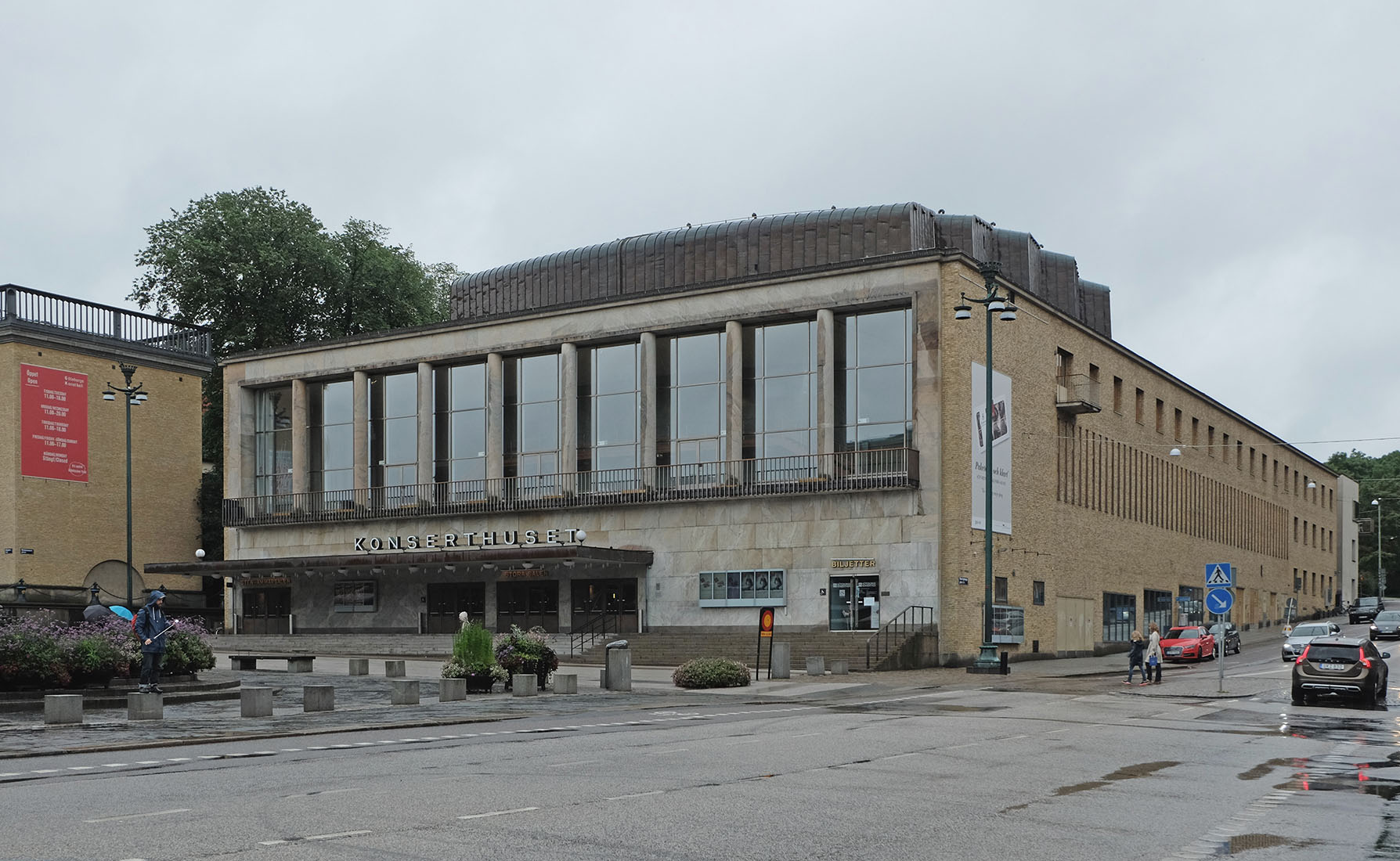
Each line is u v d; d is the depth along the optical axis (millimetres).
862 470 47062
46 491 57906
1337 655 28000
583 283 58344
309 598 59500
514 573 53656
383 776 14422
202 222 67438
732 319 50031
